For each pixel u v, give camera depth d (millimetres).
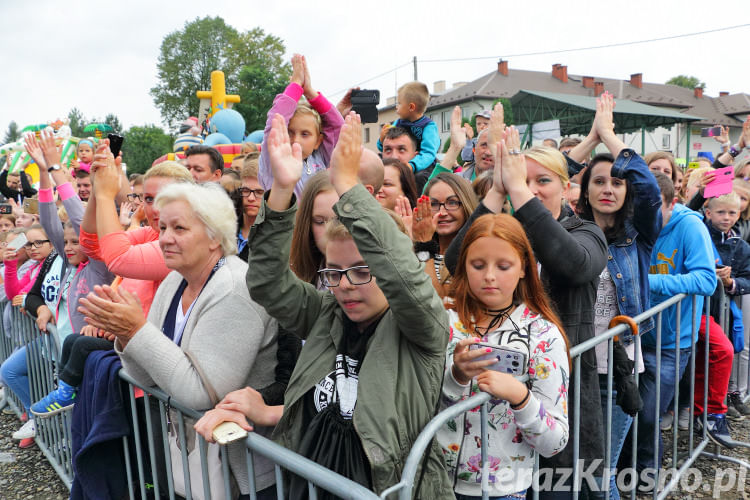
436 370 1397
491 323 1747
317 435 1398
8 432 4152
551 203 2094
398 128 4332
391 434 1244
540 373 1644
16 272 4125
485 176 2861
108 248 2256
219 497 1740
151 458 2086
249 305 1694
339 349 1471
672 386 2861
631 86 45656
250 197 2885
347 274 1379
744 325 4059
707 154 8281
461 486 1706
